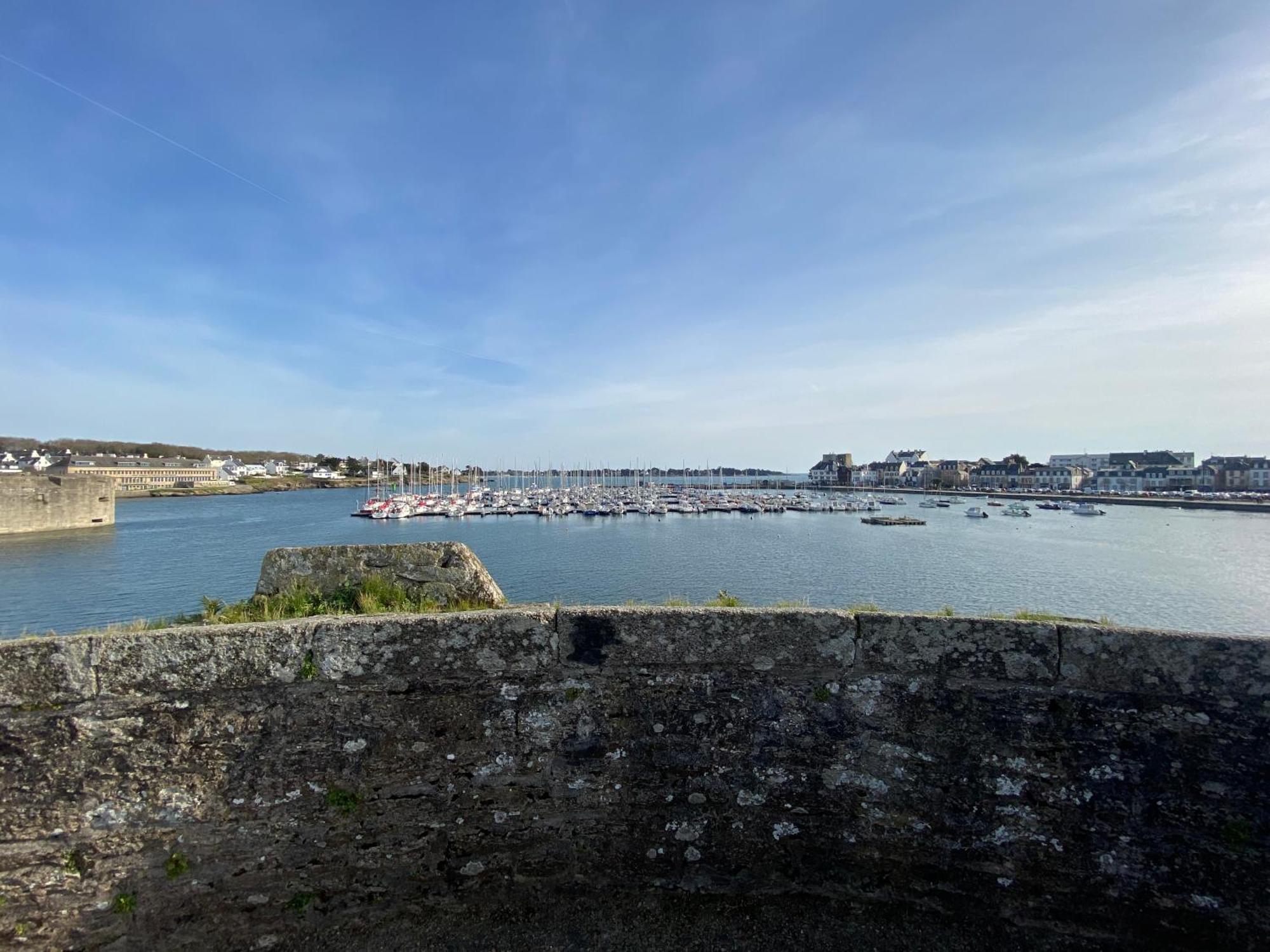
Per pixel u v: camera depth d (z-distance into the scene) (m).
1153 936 3.05
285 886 3.19
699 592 36.22
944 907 3.23
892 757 3.35
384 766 3.31
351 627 3.34
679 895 3.33
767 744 3.42
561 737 3.42
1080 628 3.26
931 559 51.12
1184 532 75.38
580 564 46.66
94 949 3.01
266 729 3.24
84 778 3.05
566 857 3.38
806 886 3.33
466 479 189.62
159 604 31.80
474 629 3.41
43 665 3.03
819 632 3.44
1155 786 3.11
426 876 3.29
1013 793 3.24
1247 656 3.06
